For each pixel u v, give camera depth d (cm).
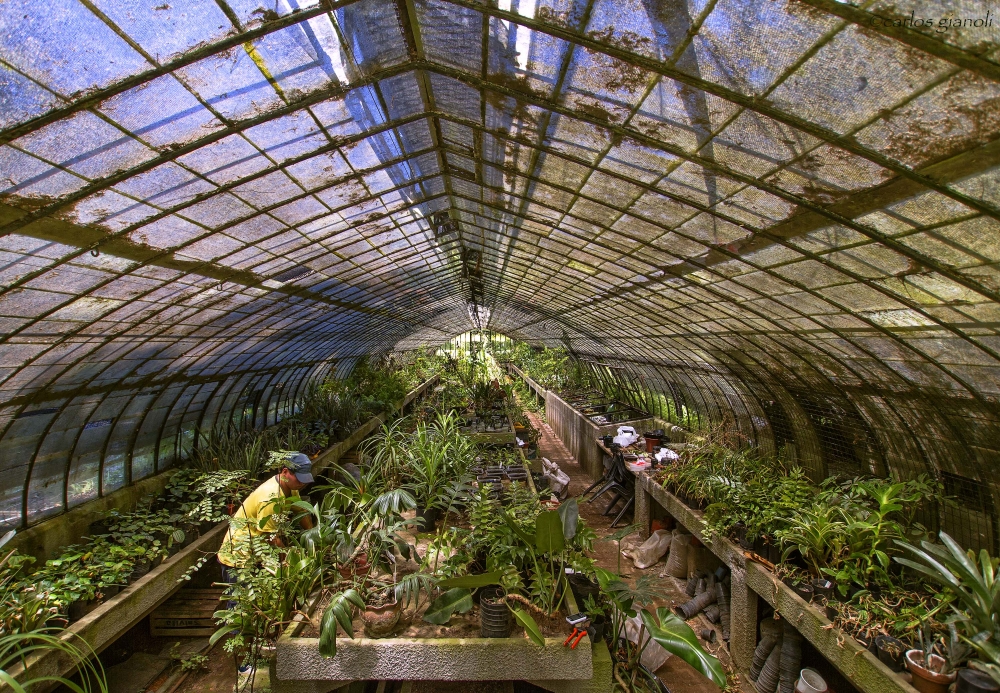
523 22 232
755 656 489
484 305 1731
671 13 201
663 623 327
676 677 513
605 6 209
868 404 504
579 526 407
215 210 361
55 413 461
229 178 330
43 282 324
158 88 231
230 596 391
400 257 719
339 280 693
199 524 567
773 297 438
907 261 293
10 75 192
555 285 868
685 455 754
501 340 3269
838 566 426
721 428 796
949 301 304
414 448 580
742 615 504
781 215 317
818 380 546
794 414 661
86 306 377
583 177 381
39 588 388
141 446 625
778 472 664
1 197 248
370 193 446
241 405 898
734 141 267
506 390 1402
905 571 413
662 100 258
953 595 335
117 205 300
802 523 445
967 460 432
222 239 407
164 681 504
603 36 226
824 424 614
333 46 245
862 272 328
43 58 191
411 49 278
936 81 184
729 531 545
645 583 404
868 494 467
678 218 386
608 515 927
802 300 413
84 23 185
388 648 336
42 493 481
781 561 453
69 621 402
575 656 335
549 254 658
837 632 364
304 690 347
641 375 1196
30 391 416
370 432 1197
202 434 767
